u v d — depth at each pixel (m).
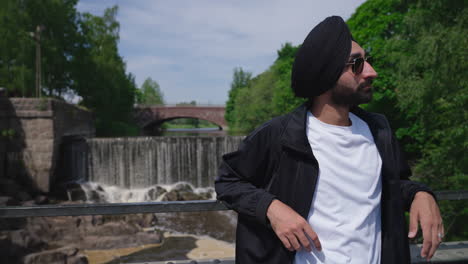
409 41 12.27
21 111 19.05
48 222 13.09
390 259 0.87
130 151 22.06
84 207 1.18
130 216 14.81
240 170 0.90
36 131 19.27
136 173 22.05
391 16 17.98
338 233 0.82
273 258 0.84
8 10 27.22
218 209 1.20
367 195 0.85
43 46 30.12
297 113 0.90
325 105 0.89
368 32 18.83
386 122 0.98
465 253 1.46
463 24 9.52
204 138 22.22
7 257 10.39
